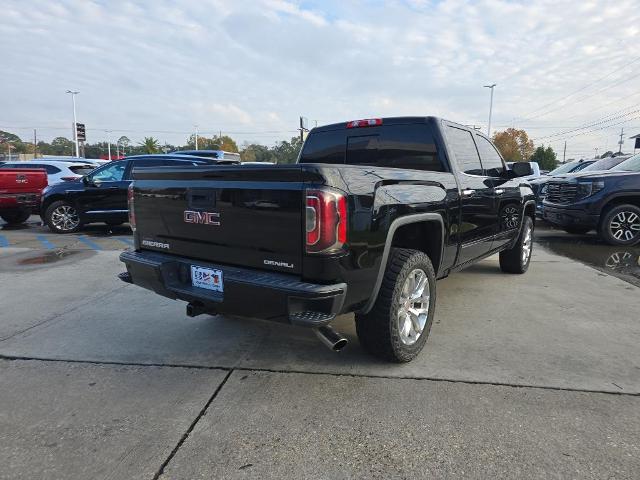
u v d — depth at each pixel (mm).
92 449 2357
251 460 2256
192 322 4277
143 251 3574
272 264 2705
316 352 3533
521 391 2887
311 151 4992
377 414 2646
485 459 2242
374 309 3068
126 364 3361
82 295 5207
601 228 8258
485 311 4477
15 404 2811
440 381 3031
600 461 2217
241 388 2975
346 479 2117
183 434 2477
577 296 4980
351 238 2611
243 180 2760
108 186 10438
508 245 5672
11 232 10883
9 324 4234
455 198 3908
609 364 3264
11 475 2164
